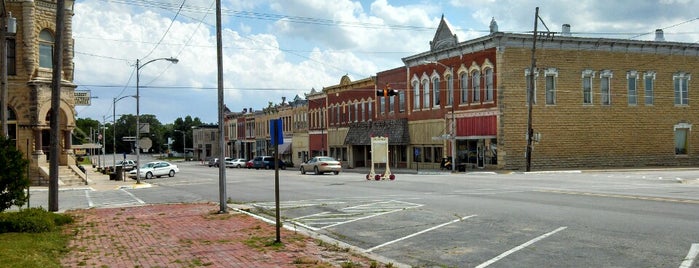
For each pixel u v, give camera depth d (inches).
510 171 1656.0
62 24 780.0
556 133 1766.7
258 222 618.5
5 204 577.9
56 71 784.3
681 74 1956.2
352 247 455.2
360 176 1637.6
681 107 1962.4
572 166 1782.7
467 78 1849.2
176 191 1230.3
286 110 3344.0
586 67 1811.0
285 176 1742.1
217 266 387.5
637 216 548.1
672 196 741.3
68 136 1565.0
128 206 863.1
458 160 1916.8
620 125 1861.5
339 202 812.6
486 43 1744.6
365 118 2487.7
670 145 1945.1
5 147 585.0
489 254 407.5
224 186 727.7
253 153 3932.1
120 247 478.3
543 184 1056.8
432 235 499.2
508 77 1708.9
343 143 2635.3
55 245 482.9
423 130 2080.5
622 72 1865.2
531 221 546.0
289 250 440.5
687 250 386.3
